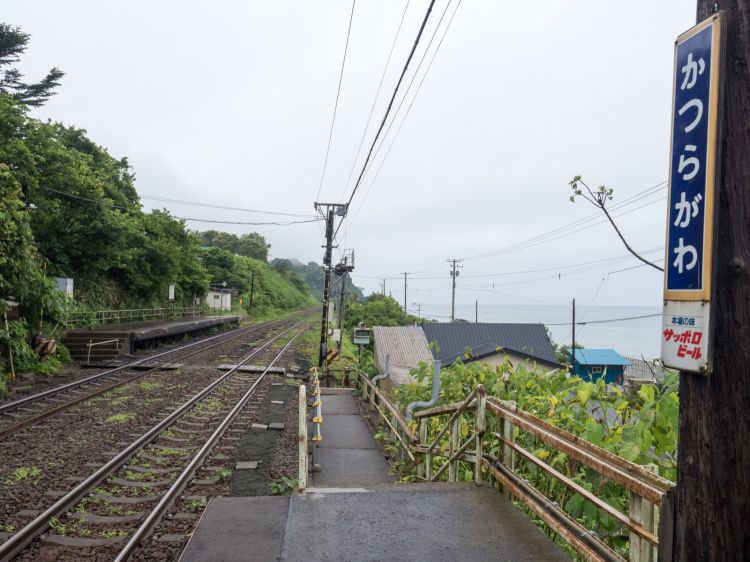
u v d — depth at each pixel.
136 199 33.66
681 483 1.85
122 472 6.64
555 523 3.08
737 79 1.76
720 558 1.67
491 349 22.73
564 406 4.74
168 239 31.91
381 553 3.09
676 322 1.88
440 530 3.40
